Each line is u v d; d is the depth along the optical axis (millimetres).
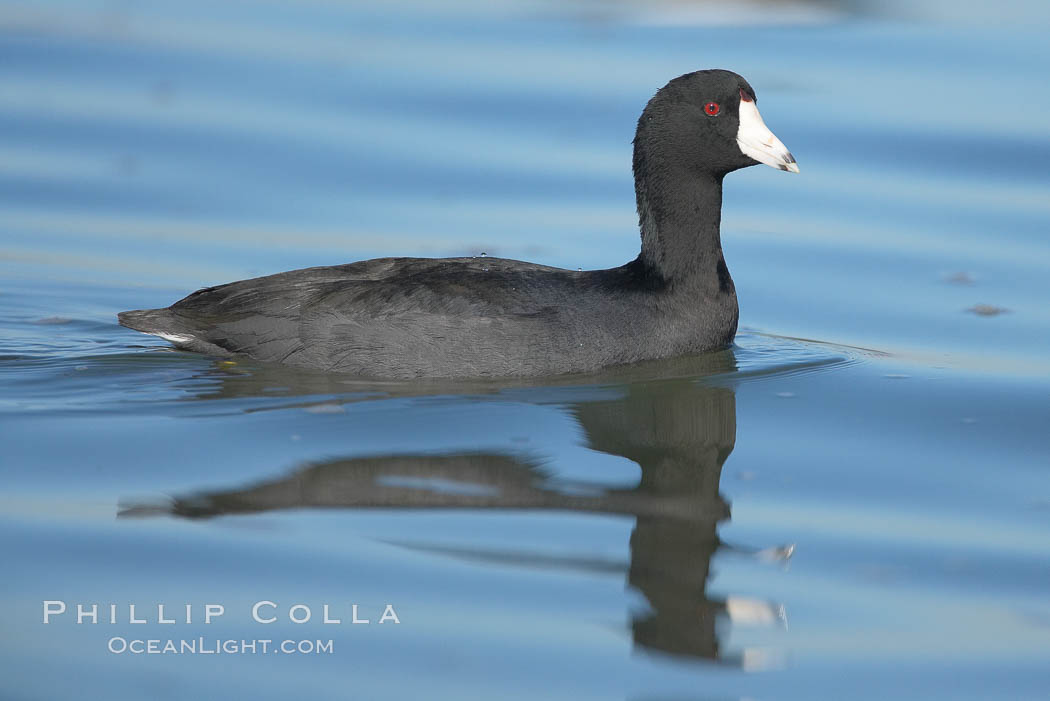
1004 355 14633
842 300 16562
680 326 13719
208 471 10992
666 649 8562
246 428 11906
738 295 16844
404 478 10961
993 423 12602
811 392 13445
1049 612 9148
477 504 10539
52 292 16297
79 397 12656
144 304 16094
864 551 10000
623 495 10805
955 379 13852
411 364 12984
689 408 12867
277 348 13289
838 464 11656
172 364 13562
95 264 17281
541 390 12938
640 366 13555
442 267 13781
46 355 13898
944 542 10156
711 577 9570
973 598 9336
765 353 14656
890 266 17609
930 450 11961
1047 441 12164
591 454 11617
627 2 29625
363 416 12195
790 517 10570
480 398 12703
